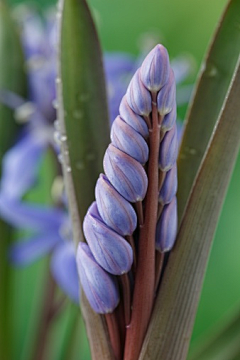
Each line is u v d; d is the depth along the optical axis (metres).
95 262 0.18
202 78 0.19
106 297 0.18
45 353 0.28
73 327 0.27
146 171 0.17
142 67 0.17
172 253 0.18
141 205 0.17
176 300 0.18
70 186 0.19
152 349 0.18
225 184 0.18
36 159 0.28
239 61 0.18
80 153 0.19
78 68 0.19
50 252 0.28
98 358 0.18
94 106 0.19
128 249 0.17
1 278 0.28
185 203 0.19
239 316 0.23
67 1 0.19
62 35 0.19
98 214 0.17
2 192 0.27
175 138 0.17
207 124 0.19
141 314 0.18
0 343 0.28
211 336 0.23
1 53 0.28
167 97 0.17
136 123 0.17
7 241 0.28
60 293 0.28
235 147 0.18
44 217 0.27
